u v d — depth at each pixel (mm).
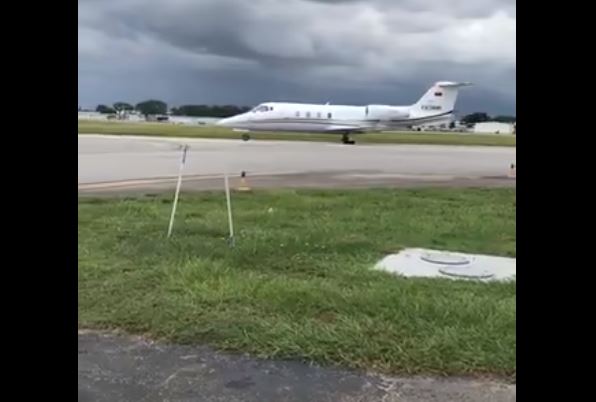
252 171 20672
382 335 4355
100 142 38188
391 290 5555
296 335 4332
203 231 8602
